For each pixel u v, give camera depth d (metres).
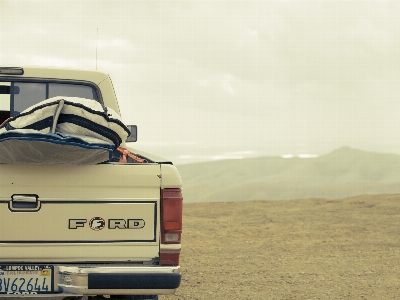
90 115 5.04
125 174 5.01
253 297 7.94
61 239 4.95
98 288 4.85
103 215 4.99
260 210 18.72
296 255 11.21
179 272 4.94
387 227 14.89
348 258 10.89
